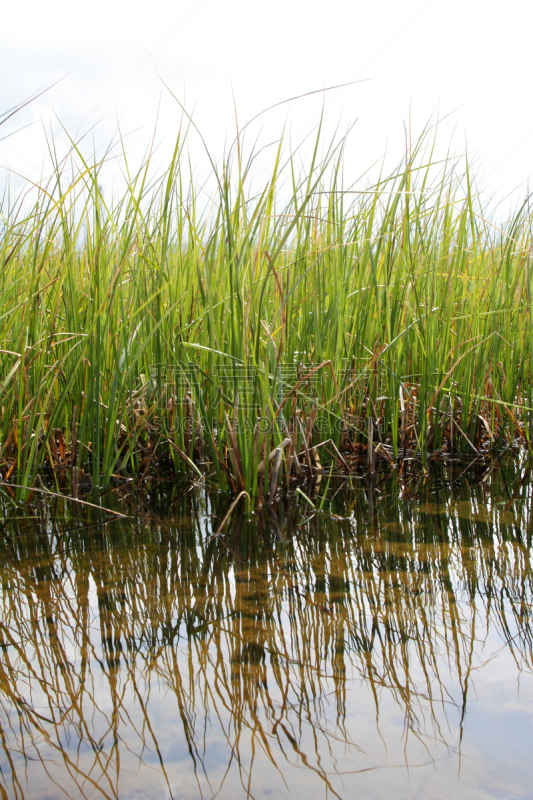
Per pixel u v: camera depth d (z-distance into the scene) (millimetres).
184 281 2691
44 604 1485
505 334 3131
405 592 1538
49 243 2498
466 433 3197
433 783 915
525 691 1134
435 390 3061
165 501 2377
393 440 2883
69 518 2168
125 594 1544
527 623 1374
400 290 2971
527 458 3039
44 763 965
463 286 3254
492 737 1015
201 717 1072
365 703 1105
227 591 1560
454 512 2184
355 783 916
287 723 1057
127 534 1999
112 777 931
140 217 2576
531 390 3098
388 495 2426
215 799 883
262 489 2369
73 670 1209
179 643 1303
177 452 2803
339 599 1505
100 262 2621
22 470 2502
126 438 2838
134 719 1068
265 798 884
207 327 2492
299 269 2654
